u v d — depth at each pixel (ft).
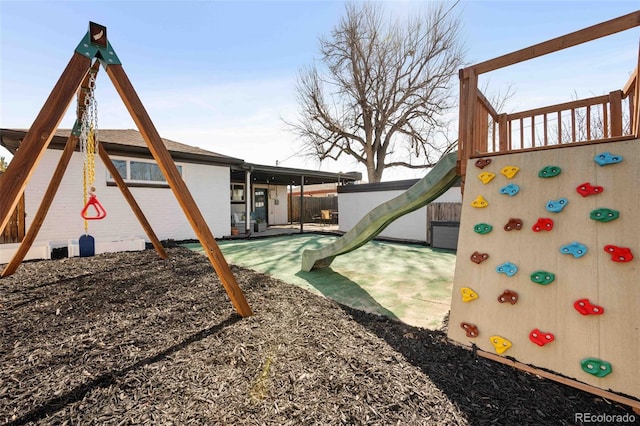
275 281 12.80
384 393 5.05
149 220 24.94
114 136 26.25
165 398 4.95
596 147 5.90
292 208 55.01
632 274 5.03
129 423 4.37
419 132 49.98
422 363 6.04
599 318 5.18
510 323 6.11
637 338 4.78
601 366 4.96
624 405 4.71
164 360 6.16
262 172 33.22
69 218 21.24
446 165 9.16
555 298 5.70
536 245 6.17
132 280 12.42
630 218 5.23
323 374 5.61
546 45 6.67
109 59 7.73
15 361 6.08
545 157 6.49
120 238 22.59
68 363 6.03
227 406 4.74
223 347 6.71
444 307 9.79
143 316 8.61
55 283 11.89
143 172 24.71
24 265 15.14
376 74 47.50
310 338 7.19
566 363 5.32
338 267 16.49
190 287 11.48
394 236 31.40
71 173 21.34
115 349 6.63
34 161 6.40
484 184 7.29
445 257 19.88
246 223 31.45
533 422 4.39
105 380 5.43
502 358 6.03
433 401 4.85
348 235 13.03
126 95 7.91
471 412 4.59
